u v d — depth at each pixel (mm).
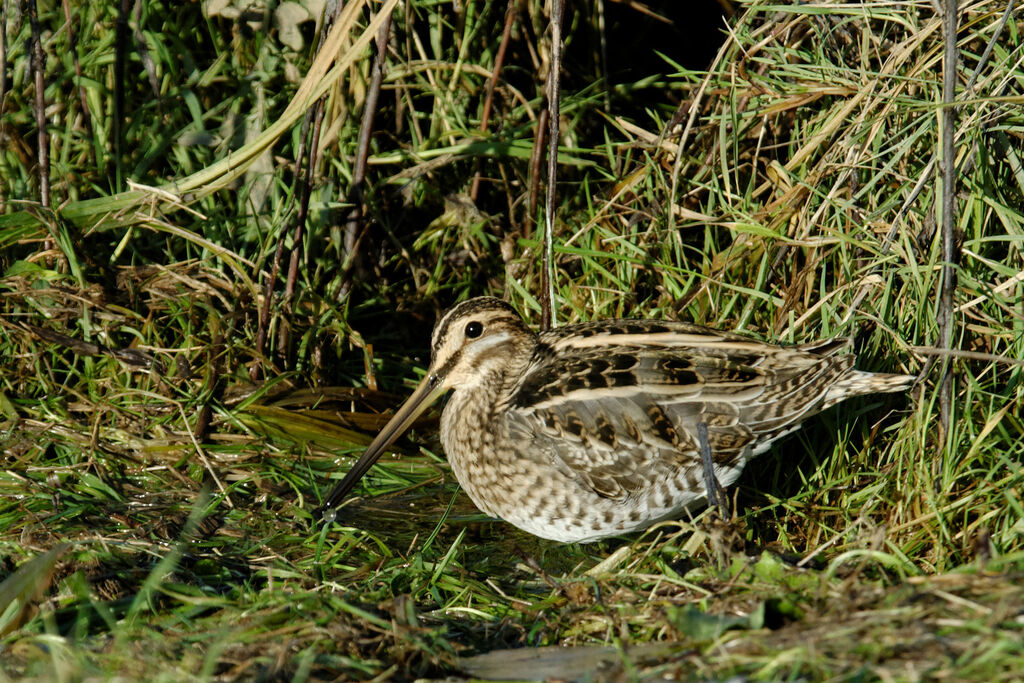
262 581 8875
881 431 9977
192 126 12266
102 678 6785
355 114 12992
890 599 6785
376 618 7598
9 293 11195
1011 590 6582
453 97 13047
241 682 6941
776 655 6375
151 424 10977
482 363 10062
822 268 10852
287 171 12984
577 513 9570
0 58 11281
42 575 7875
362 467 10195
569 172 13227
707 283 10891
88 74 12586
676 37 14289
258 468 10711
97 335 11406
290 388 11945
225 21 13070
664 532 10141
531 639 7910
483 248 13109
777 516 9852
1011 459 9211
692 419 9266
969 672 5965
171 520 9680
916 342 9547
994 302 9703
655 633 7480
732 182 12062
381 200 13141
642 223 12023
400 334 13164
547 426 9461
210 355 11500
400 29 13211
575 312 11781
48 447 10750
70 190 12062
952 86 8969
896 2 10594
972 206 9773
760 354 9391
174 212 12398
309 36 12773
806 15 11469
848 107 10523
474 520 10422
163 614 8047
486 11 13078
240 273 11664
